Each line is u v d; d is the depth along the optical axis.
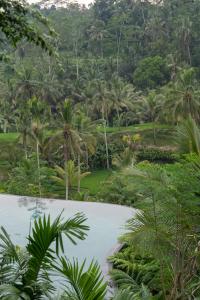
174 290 6.98
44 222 4.89
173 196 6.77
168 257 7.17
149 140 47.41
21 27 5.68
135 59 67.25
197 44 65.81
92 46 72.50
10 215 14.27
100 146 45.69
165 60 60.94
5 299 4.55
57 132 30.84
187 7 72.94
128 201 21.41
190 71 41.09
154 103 49.31
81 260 10.00
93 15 81.69
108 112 51.44
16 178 28.69
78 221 5.48
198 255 7.18
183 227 7.03
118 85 50.53
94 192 36.72
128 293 4.96
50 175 31.41
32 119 32.88
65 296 4.91
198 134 7.54
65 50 72.56
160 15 73.12
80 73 61.09
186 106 39.91
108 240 11.48
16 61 55.47
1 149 43.78
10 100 49.22
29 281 4.94
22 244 11.26
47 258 4.97
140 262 9.45
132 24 76.50
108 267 9.39
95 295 4.36
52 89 49.03
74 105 51.19
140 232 7.20
